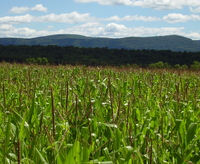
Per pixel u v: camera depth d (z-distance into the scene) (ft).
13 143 11.11
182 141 12.64
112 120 14.03
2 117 15.80
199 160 12.00
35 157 9.62
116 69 64.95
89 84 26.18
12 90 27.71
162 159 11.88
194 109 19.65
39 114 15.55
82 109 16.43
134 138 13.28
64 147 10.68
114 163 10.40
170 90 30.78
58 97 21.53
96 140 12.89
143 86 33.37
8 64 82.23
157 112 18.33
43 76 48.55
